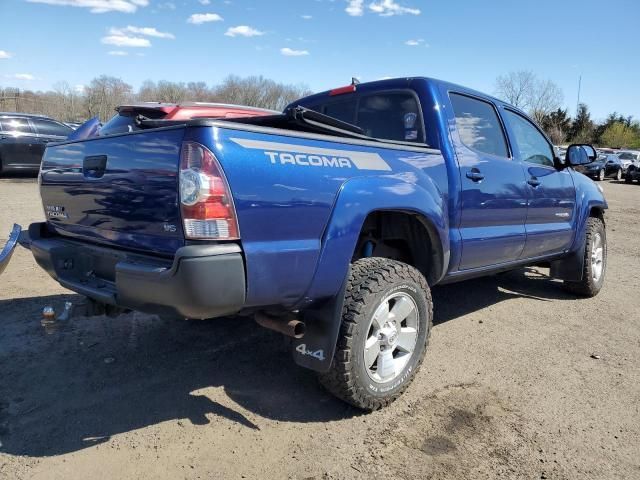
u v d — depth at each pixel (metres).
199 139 2.39
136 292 2.56
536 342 4.47
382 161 3.20
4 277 5.57
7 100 54.59
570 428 3.09
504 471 2.66
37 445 2.76
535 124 5.20
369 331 3.08
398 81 4.11
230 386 3.46
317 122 3.05
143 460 2.66
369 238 3.53
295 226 2.65
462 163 3.87
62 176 3.34
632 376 3.84
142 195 2.69
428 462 2.71
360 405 3.09
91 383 3.43
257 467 2.64
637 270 7.52
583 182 5.79
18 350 3.86
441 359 4.04
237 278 2.45
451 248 3.77
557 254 5.41
